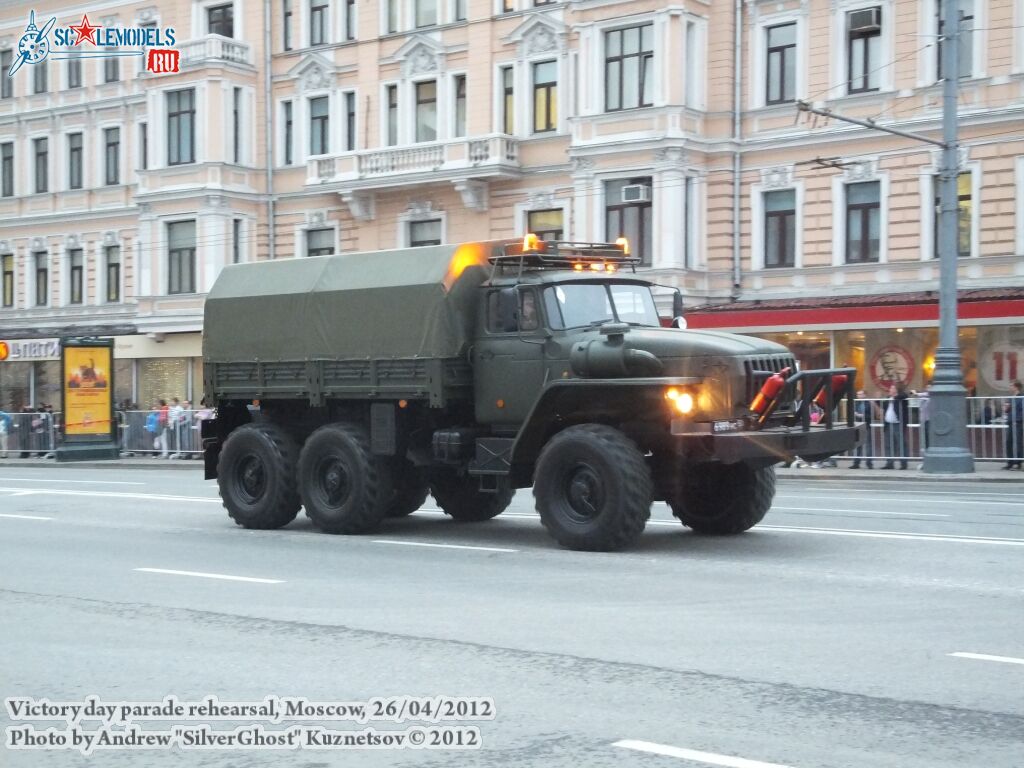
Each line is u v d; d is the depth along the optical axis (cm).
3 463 3375
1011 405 2345
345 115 3850
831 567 1103
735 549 1230
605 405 1236
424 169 3572
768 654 762
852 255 3045
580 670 729
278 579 1095
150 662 774
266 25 3994
